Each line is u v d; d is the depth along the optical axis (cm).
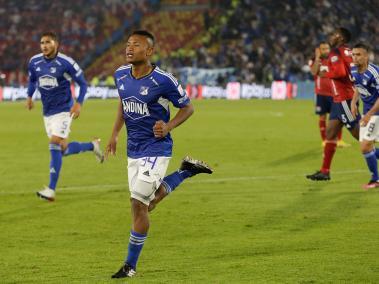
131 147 1762
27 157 4134
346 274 1662
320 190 2953
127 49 1705
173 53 13538
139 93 1719
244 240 2066
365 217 2383
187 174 1902
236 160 4006
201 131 5822
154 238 2109
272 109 9050
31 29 14238
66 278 1656
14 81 12788
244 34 13688
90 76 13850
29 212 2516
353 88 3170
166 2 14975
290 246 1977
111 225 2303
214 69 12962
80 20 14525
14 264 1797
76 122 6856
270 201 2702
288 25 13688
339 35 3170
